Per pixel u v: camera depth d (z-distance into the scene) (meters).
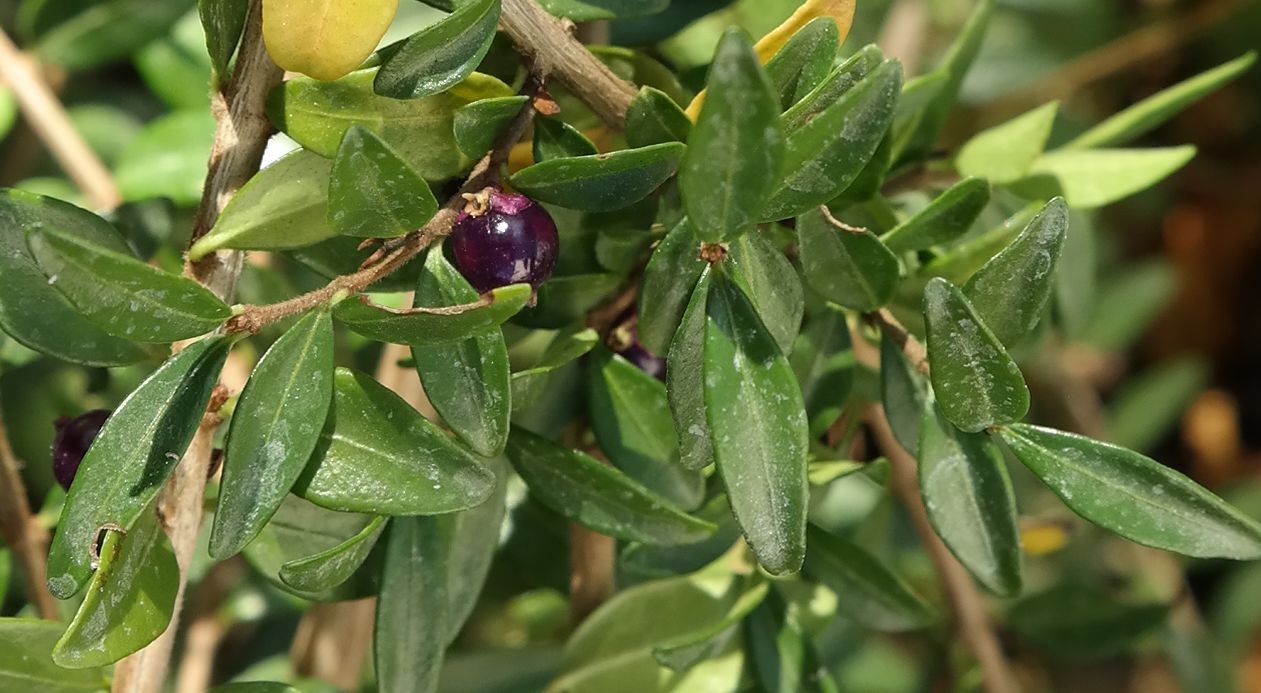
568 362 0.11
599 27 0.12
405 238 0.09
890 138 0.10
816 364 0.11
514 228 0.09
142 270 0.08
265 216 0.09
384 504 0.09
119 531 0.08
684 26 0.13
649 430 0.11
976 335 0.09
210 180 0.09
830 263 0.10
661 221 0.10
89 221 0.09
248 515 0.08
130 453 0.08
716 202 0.08
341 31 0.08
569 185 0.09
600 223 0.11
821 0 0.09
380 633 0.10
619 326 0.11
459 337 0.08
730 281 0.09
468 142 0.09
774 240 0.11
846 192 0.11
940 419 0.10
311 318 0.08
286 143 0.12
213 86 0.09
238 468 0.08
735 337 0.08
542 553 0.15
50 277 0.07
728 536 0.12
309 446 0.08
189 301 0.08
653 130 0.09
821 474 0.11
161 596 0.09
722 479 0.08
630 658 0.13
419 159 0.09
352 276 0.08
